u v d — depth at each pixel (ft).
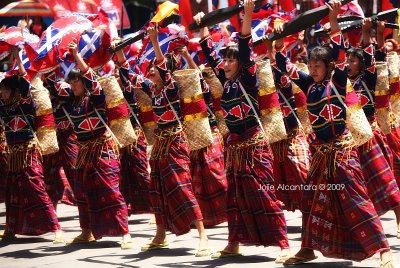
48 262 44.65
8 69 54.24
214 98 50.52
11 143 50.67
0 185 59.98
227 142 41.86
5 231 52.60
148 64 49.78
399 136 50.93
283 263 40.75
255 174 40.78
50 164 58.59
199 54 54.34
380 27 44.83
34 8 61.52
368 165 43.24
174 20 45.47
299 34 51.01
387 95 46.75
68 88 49.39
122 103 47.42
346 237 37.68
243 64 40.14
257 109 40.93
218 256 43.29
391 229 50.83
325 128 37.73
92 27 49.26
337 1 37.14
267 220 40.88
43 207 50.67
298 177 48.11
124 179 55.57
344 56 37.17
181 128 44.55
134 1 95.09
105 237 52.54
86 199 48.32
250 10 39.42
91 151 47.50
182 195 44.32
